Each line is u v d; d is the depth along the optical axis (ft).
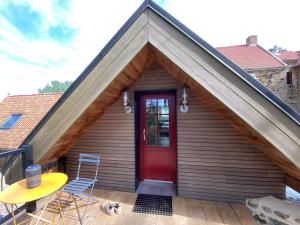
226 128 10.02
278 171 9.46
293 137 6.24
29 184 6.72
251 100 6.56
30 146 8.33
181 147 10.62
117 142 11.53
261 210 8.37
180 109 10.52
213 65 6.82
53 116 8.21
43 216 8.62
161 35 7.17
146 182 12.23
